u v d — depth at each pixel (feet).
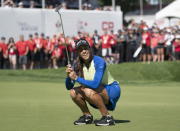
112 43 210.79
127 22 365.20
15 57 201.16
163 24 269.44
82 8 234.17
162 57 211.20
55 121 72.69
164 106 93.35
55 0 221.87
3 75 167.12
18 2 232.73
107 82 67.46
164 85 149.07
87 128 65.51
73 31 216.95
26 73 170.60
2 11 199.72
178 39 213.05
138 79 166.30
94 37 209.05
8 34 201.26
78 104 68.08
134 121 72.49
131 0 374.43
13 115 79.87
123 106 93.40
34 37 206.08
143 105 95.25
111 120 67.82
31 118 76.18
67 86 68.49
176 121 72.43
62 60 207.10
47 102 100.32
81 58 66.74
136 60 214.28
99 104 66.64
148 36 211.00
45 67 207.21
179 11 249.14
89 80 66.03
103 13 225.76
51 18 211.61
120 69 170.60
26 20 205.57
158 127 66.54
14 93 120.26
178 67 169.48
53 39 207.10
